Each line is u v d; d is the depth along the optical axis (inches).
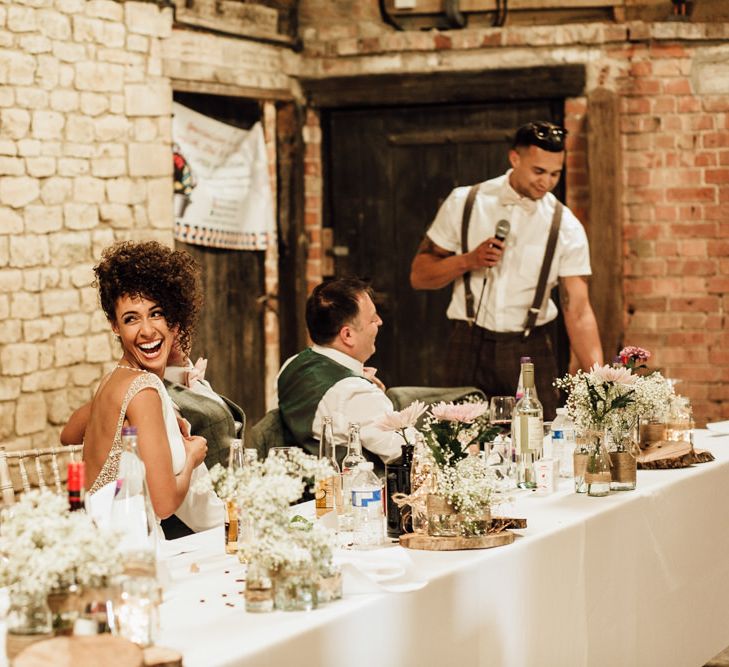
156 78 247.4
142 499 85.2
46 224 228.1
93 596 73.4
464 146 275.6
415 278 208.4
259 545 82.4
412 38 273.9
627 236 270.5
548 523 110.9
